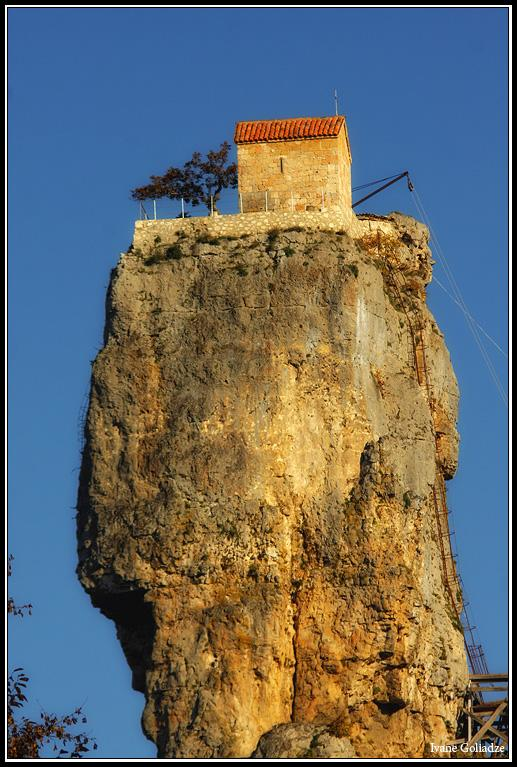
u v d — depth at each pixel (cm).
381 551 14812
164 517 14625
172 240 15512
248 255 15312
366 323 15400
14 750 11712
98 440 14975
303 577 14725
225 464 14775
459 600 15738
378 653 14638
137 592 14638
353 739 14575
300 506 14825
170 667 14425
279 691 14500
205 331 15112
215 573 14588
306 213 15525
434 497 15625
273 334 15075
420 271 16388
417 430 15512
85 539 14788
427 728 14938
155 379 15050
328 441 15000
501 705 15400
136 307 15250
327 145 15625
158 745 14312
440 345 16375
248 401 14938
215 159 16100
